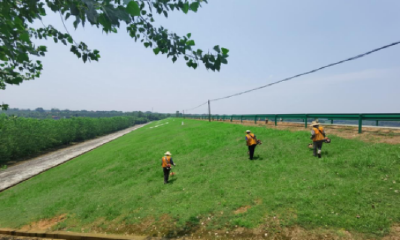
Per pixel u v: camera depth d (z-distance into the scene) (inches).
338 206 194.4
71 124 2094.0
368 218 173.9
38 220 319.9
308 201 209.8
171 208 261.9
